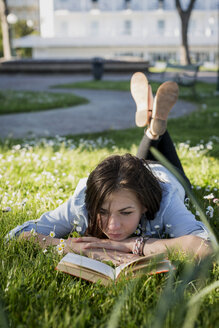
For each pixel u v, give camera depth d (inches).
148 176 82.7
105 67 1003.3
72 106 430.9
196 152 180.5
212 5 1795.0
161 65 1304.1
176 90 104.3
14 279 71.1
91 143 220.1
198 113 346.0
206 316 60.9
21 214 103.3
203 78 834.8
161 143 116.1
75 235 92.3
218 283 58.3
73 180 140.4
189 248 78.7
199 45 1759.4
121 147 207.0
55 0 1850.4
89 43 1750.7
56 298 66.6
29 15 1854.1
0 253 81.3
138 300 65.9
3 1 1166.3
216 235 91.5
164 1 1818.4
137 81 110.5
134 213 79.8
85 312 62.4
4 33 1200.2
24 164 167.5
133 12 1822.1
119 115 366.9
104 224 82.0
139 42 1760.6
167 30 1830.7
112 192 76.7
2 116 360.8
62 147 200.5
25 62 992.9
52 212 92.8
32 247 84.9
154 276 71.8
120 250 82.4
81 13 1843.0
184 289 67.7
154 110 106.4
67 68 1006.4
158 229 88.3
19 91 576.4
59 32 1877.5
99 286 71.3
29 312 62.9
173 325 57.6
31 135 263.0
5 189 134.3
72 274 72.9
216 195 124.0
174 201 88.8
